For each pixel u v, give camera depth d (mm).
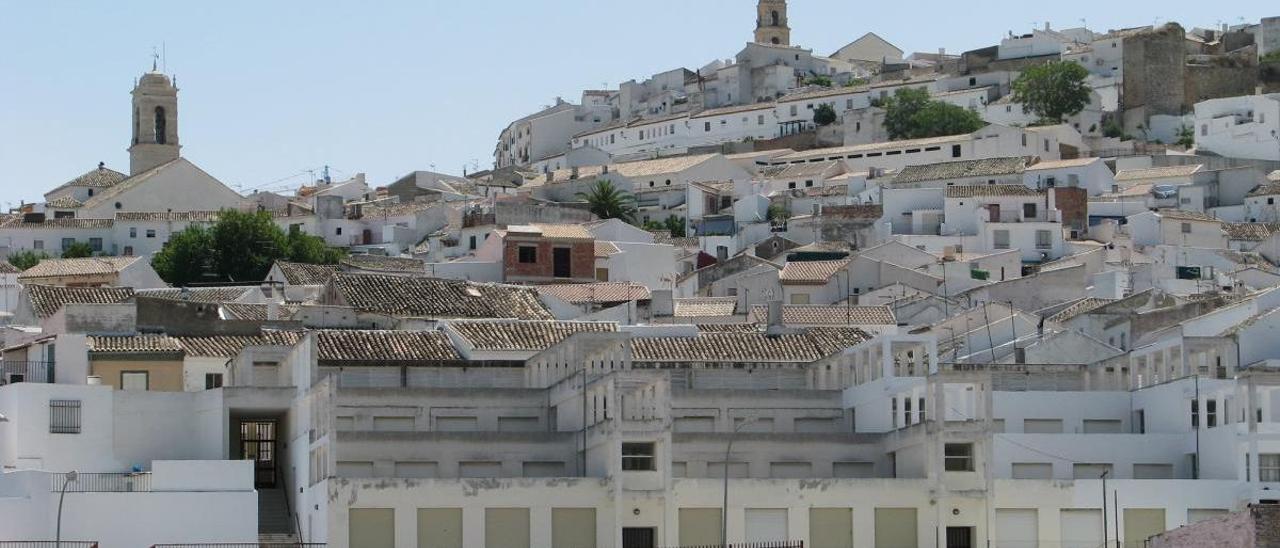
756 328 162125
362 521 121812
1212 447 132875
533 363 138875
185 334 151625
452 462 128125
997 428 138875
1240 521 102000
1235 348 138250
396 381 137750
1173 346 139375
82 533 121875
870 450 133000
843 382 140500
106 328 149750
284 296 188250
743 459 132125
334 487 121438
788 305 194375
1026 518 129625
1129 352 148000
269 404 133375
